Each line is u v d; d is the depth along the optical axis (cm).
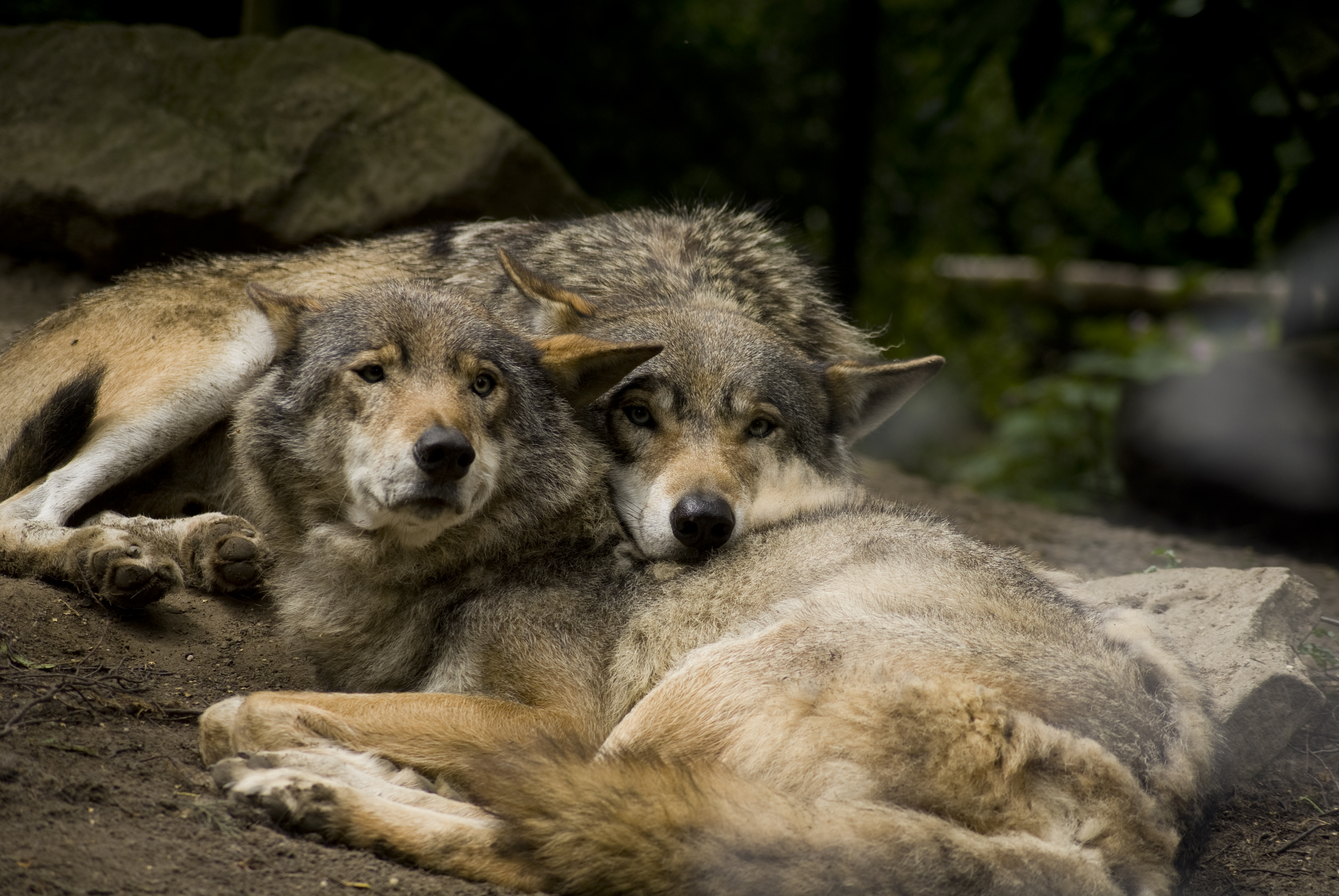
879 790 539
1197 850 583
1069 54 1689
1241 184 1484
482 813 577
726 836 502
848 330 1093
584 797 513
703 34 2605
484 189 1538
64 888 441
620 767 525
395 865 527
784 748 562
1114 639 653
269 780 547
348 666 720
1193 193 1705
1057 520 1440
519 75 2241
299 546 726
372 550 687
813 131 2822
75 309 973
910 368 922
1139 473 1841
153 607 800
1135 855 539
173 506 947
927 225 3472
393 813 545
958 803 535
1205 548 1358
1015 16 1473
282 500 720
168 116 1480
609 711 671
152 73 1502
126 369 906
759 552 716
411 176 1516
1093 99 1509
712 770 529
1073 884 516
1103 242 3456
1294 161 1859
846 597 645
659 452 794
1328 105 1569
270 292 752
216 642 787
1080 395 2117
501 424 699
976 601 641
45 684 650
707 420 811
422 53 2075
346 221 1487
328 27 1742
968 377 2923
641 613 693
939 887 498
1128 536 1373
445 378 676
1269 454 1661
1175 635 825
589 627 686
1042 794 542
